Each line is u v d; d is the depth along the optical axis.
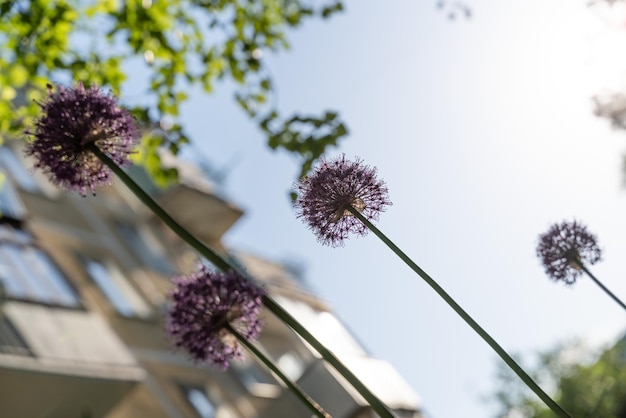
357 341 15.61
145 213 15.84
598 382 22.27
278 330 14.71
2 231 11.43
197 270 1.98
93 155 2.03
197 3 5.58
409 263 1.75
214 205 15.74
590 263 2.23
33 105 4.74
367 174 1.85
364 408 13.12
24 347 9.08
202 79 5.45
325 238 1.84
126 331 12.15
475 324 1.66
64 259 12.36
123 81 5.04
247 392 13.24
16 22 4.99
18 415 8.46
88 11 5.30
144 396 10.93
